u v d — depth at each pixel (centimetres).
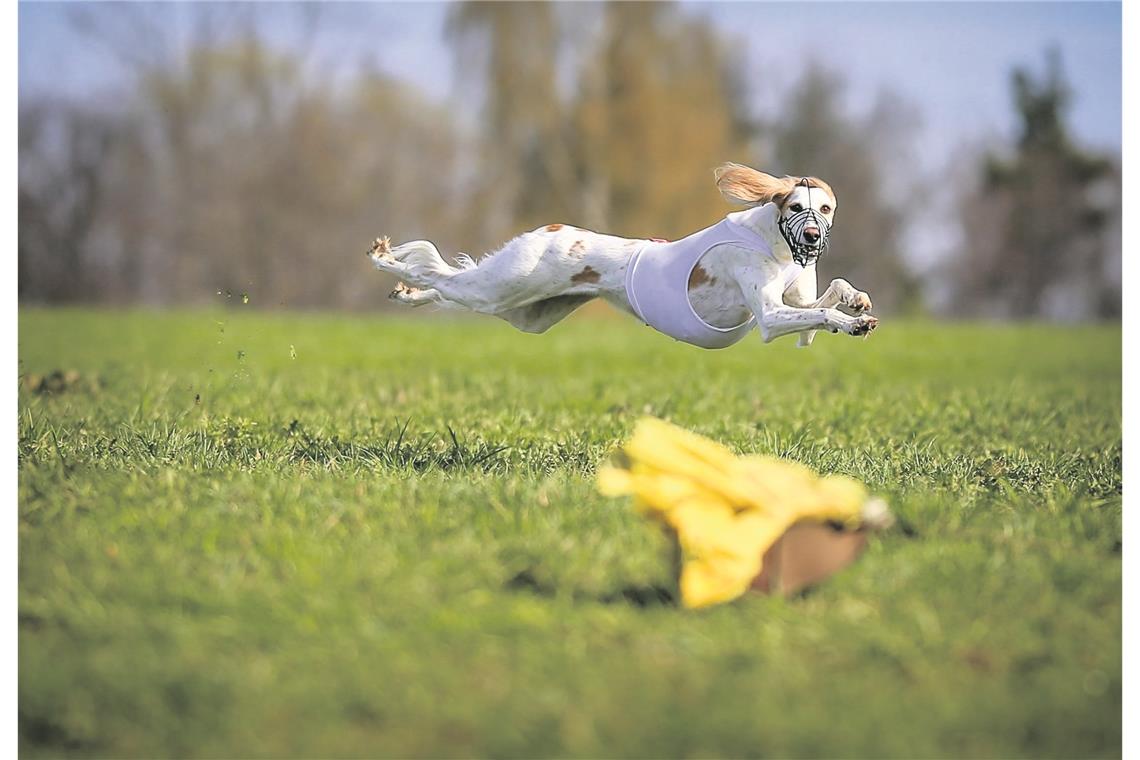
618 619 765
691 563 795
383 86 5078
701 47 5428
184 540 879
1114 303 6359
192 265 4894
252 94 4984
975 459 1224
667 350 2642
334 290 4975
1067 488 1073
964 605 789
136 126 4866
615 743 652
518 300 1162
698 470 834
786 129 6269
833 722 663
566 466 1135
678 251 1105
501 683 699
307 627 753
